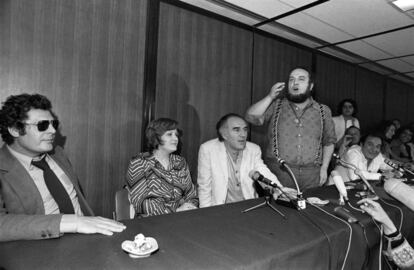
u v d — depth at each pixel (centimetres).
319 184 240
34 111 138
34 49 199
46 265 83
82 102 220
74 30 214
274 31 342
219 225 124
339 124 390
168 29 264
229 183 229
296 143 230
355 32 336
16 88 194
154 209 183
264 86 346
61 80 210
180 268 84
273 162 242
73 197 159
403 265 114
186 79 279
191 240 106
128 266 84
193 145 288
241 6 279
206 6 280
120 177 241
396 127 520
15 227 99
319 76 414
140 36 248
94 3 223
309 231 120
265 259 93
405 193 130
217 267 86
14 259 86
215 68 301
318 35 351
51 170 148
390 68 504
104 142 232
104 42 229
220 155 226
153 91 256
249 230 119
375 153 268
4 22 188
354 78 481
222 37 305
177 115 274
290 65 374
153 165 193
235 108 321
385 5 264
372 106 529
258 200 170
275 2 267
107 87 232
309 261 108
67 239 101
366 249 135
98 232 107
